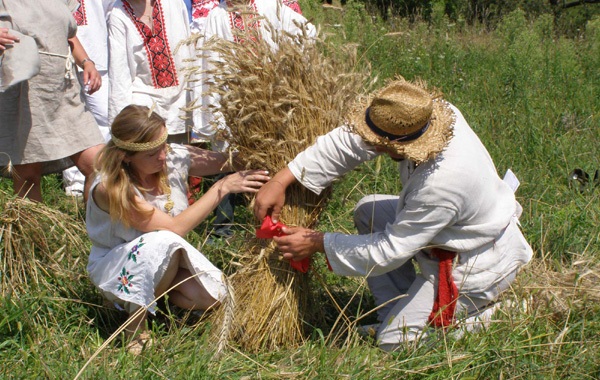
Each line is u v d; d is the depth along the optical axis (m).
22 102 4.24
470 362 3.03
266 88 3.19
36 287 3.68
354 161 3.16
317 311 3.61
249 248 3.49
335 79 3.30
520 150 5.80
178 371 3.03
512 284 3.56
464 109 6.70
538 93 7.34
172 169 3.60
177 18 4.74
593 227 4.53
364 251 3.22
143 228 3.43
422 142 2.95
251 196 3.48
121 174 3.33
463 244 3.23
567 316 3.35
